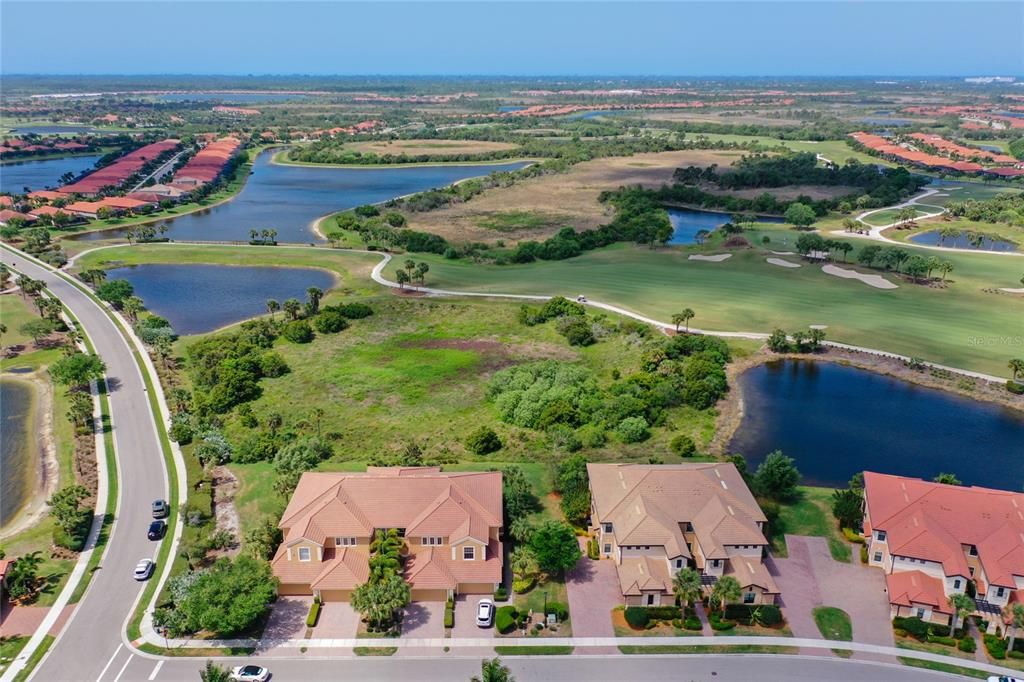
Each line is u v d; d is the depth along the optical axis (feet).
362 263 643.04
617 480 257.75
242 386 377.30
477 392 387.75
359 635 212.23
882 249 610.24
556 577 237.25
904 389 388.78
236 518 270.87
